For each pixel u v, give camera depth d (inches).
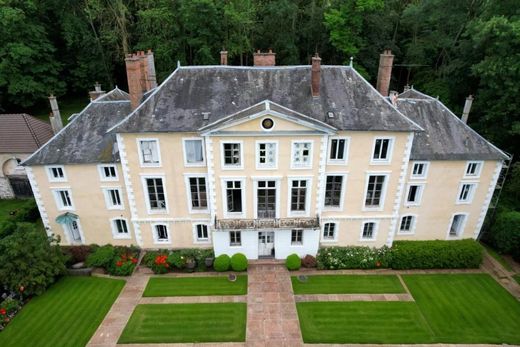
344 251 1248.8
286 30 2326.5
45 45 2135.8
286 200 1159.6
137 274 1198.3
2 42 1966.0
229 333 968.9
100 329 979.3
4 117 1616.6
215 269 1205.1
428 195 1250.0
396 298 1099.3
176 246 1283.2
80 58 2343.8
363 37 2316.7
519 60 1347.2
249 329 981.2
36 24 2113.7
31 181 1180.5
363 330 979.9
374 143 1098.7
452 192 1250.6
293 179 1122.0
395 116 1099.3
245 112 1049.5
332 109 1111.6
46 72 2242.9
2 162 1576.0
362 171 1141.1
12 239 1053.8
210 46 2170.3
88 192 1204.5
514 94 1396.4
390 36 2564.0
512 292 1139.3
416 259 1222.9
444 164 1197.7
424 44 2236.7
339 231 1245.1
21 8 2003.0
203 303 1071.6
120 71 2588.6
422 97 1409.9
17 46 1941.4
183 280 1168.8
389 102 1160.8
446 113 1277.1
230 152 1087.6
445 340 953.5
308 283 1154.7
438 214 1288.1
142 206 1200.8
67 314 1027.9
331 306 1062.4
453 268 1248.2
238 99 1139.3
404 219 1304.1
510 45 1375.5
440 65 2346.2
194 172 1141.7
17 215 1412.4
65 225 1266.0
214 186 1127.0
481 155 1193.4
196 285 1144.8
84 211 1238.3
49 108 2364.7
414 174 1215.6
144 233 1251.2
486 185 1248.8
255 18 2336.4
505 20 1352.1
